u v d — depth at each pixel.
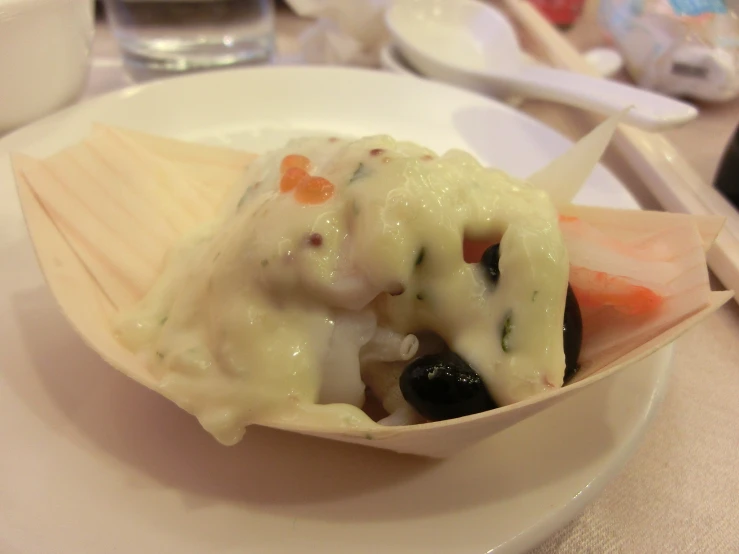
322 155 0.14
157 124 0.19
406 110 0.21
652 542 0.12
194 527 0.10
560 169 0.15
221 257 0.11
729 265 0.17
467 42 0.28
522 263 0.11
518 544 0.10
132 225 0.14
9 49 0.18
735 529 0.12
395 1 0.27
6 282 0.14
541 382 0.10
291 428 0.10
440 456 0.11
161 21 0.24
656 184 0.20
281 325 0.11
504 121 0.21
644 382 0.12
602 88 0.21
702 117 0.25
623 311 0.12
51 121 0.18
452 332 0.11
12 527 0.09
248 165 0.16
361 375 0.12
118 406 0.11
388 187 0.11
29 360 0.12
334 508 0.10
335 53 0.27
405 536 0.10
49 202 0.13
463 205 0.11
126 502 0.10
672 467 0.13
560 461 0.11
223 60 0.25
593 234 0.13
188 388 0.10
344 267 0.11
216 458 0.11
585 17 0.35
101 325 0.12
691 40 0.25
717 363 0.15
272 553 0.09
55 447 0.11
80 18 0.20
